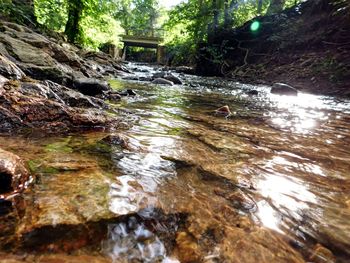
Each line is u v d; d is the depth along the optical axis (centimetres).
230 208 136
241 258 101
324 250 110
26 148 183
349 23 1042
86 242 98
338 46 1028
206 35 2038
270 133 309
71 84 505
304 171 196
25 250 91
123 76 1145
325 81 907
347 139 300
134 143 222
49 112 249
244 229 120
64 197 124
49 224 104
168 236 109
